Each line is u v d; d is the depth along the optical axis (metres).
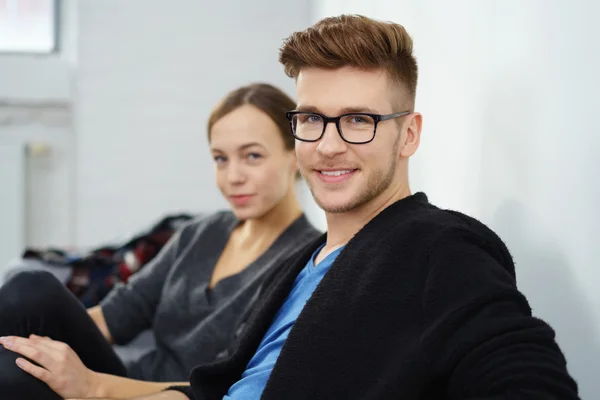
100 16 3.72
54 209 3.93
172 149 3.78
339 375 0.89
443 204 1.54
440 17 1.56
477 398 0.73
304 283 1.11
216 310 1.59
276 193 1.61
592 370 0.92
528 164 1.12
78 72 3.73
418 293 0.87
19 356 1.24
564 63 0.99
